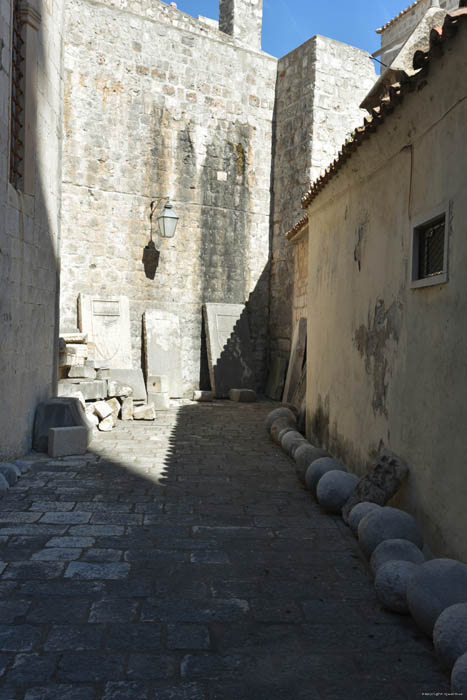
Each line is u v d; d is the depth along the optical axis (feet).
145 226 46.44
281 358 50.19
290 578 13.75
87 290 44.34
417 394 15.26
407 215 16.37
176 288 48.06
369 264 20.27
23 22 24.52
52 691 9.00
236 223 50.55
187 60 47.52
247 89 50.52
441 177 13.89
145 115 45.93
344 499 18.24
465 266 12.52
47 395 29.40
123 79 44.96
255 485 22.21
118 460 25.68
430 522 13.99
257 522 17.81
